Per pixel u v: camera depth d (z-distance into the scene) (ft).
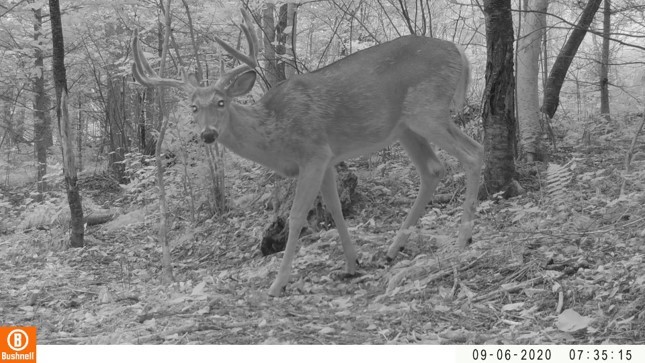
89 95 47.62
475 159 20.27
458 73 20.48
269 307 18.72
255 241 24.31
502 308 17.26
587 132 28.14
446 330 16.90
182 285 20.51
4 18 38.01
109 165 42.55
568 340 16.22
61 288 21.90
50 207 30.19
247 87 19.93
